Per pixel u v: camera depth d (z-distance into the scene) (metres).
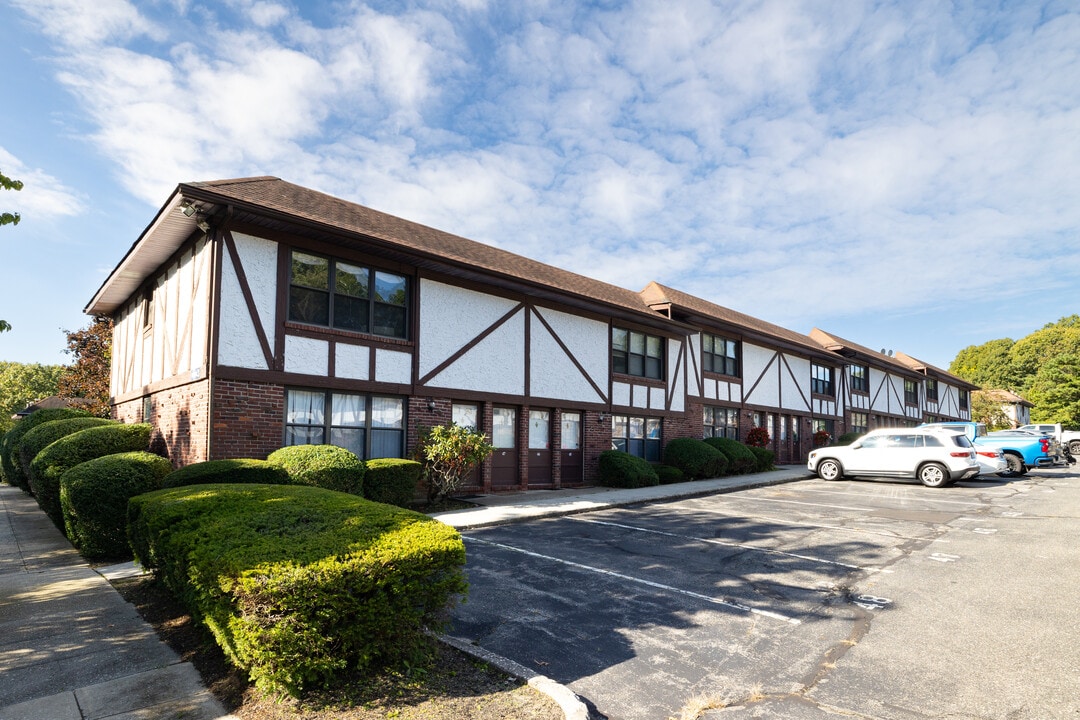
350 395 11.64
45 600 6.13
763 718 3.88
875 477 18.23
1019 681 4.41
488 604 6.09
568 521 10.91
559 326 16.08
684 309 19.52
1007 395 56.81
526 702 3.90
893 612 5.97
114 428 11.62
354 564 3.94
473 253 14.88
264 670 3.67
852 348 30.22
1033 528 10.36
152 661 4.57
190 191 9.12
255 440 10.21
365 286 11.97
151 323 13.54
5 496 15.79
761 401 24.47
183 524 4.99
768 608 6.08
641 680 4.44
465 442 12.12
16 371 43.28
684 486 16.33
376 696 3.89
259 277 10.41
